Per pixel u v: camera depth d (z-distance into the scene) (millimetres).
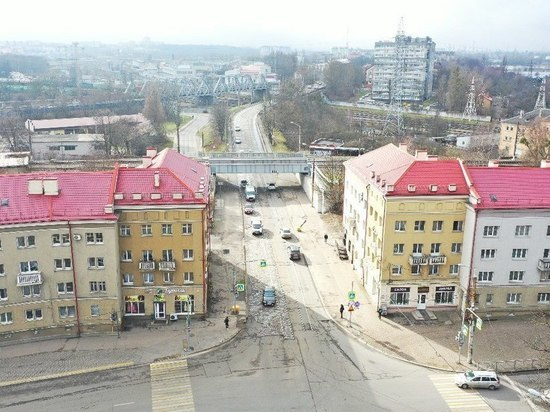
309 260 101500
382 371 67812
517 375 67188
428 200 77438
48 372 66562
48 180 72562
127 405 60938
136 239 75875
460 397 62969
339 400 62250
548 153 138375
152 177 77375
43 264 71812
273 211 133125
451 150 188125
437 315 80375
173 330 76438
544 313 80375
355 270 96562
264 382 65375
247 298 86250
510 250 78000
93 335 74938
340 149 186500
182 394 63000
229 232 116875
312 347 72875
